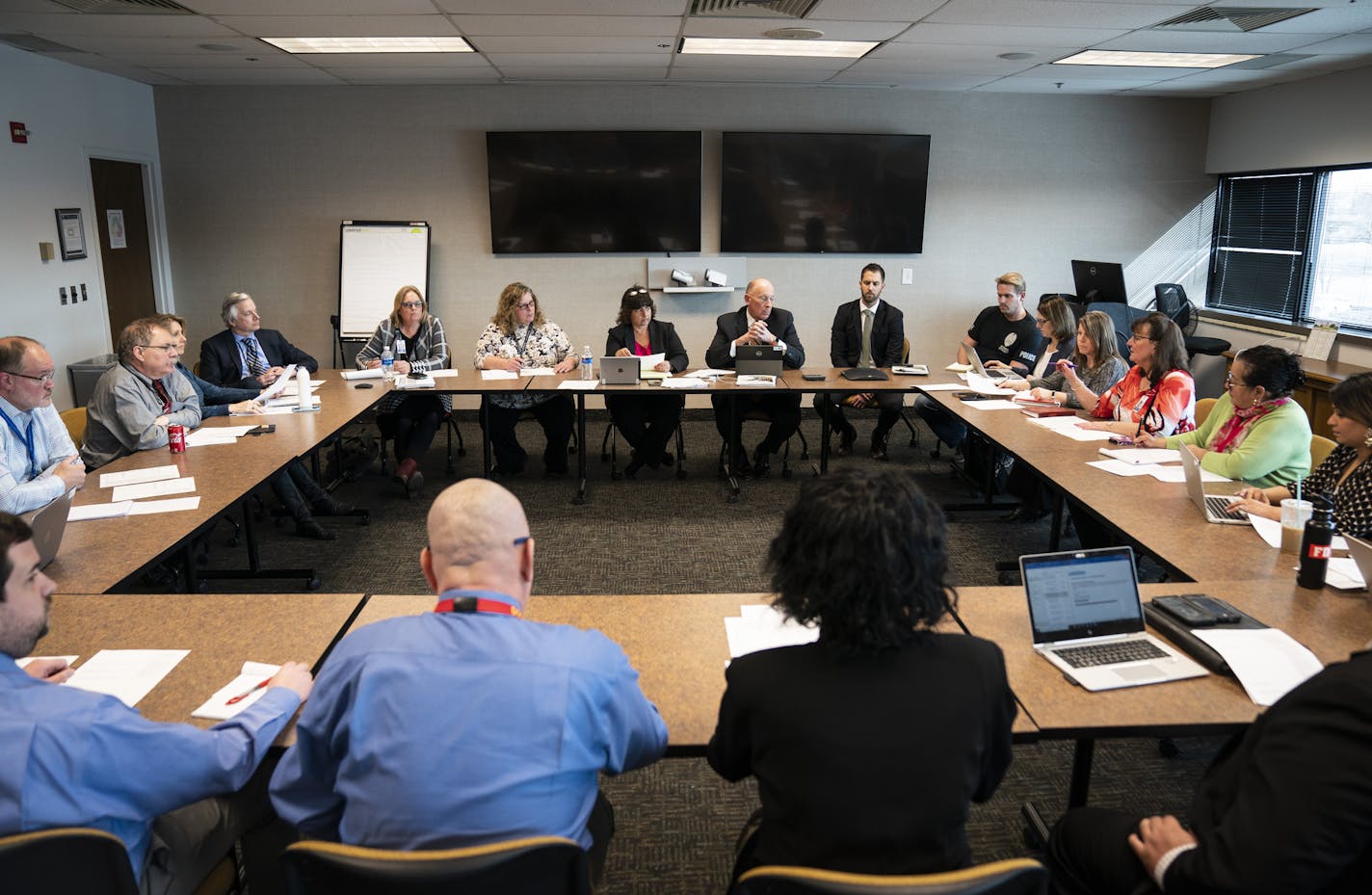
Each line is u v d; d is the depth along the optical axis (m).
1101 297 6.45
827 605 1.20
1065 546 4.28
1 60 4.98
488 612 1.33
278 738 1.52
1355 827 1.12
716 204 6.88
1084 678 1.71
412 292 5.34
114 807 1.28
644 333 5.49
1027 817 2.23
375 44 5.04
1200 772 2.50
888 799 1.16
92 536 2.47
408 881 1.06
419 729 1.21
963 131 6.88
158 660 1.76
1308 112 5.97
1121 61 5.42
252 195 6.70
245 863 1.71
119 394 3.42
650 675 1.75
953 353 7.23
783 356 5.22
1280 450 2.92
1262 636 1.83
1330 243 6.08
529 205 6.71
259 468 3.18
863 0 3.96
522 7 4.07
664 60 5.51
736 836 2.24
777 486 5.23
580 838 1.32
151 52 5.19
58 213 5.48
